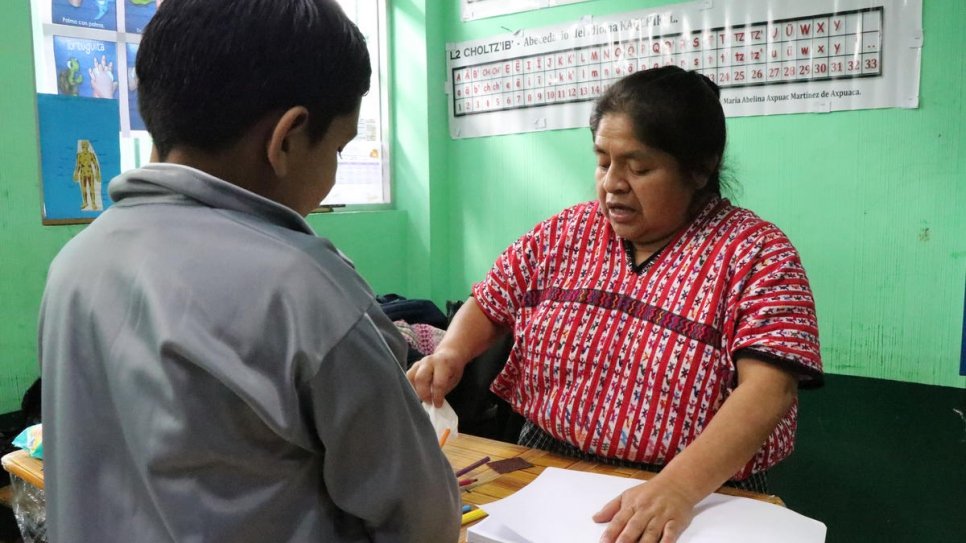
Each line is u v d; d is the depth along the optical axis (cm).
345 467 51
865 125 234
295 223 54
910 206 229
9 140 218
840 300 244
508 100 313
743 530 83
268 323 48
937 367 229
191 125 51
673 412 101
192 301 48
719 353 101
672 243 109
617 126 102
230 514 48
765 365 94
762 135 253
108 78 244
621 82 105
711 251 105
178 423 47
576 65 292
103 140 241
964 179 220
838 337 245
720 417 92
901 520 203
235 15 49
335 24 53
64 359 52
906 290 232
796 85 244
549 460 110
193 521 47
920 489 212
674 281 106
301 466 51
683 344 102
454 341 121
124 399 49
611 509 85
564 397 110
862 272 239
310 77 51
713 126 103
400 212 338
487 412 188
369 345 51
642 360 104
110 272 52
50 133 228
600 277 113
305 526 51
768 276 98
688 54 265
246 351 47
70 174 234
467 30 322
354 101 55
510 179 318
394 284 339
